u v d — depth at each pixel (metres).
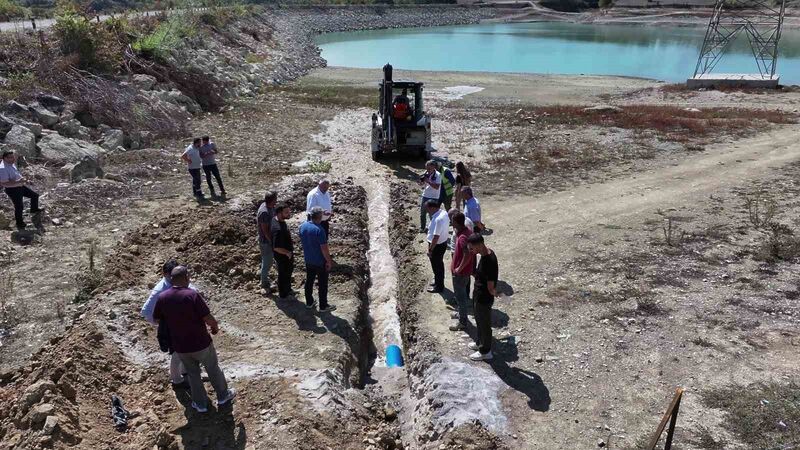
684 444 6.45
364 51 63.84
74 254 10.84
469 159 19.05
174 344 6.59
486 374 7.86
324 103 29.11
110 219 12.59
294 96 30.98
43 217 12.23
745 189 15.43
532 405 7.26
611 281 10.40
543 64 52.91
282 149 19.34
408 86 18.25
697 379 7.62
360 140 21.52
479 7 111.12
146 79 22.50
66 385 6.77
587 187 15.95
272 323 9.05
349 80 40.56
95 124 18.27
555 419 7.01
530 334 8.83
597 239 12.39
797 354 8.04
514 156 19.17
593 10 110.25
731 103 30.02
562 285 10.33
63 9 22.44
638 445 6.48
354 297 9.94
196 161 13.82
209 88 25.83
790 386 7.32
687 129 22.73
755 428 6.60
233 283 10.15
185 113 22.59
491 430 6.82
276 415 6.91
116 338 8.16
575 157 18.88
